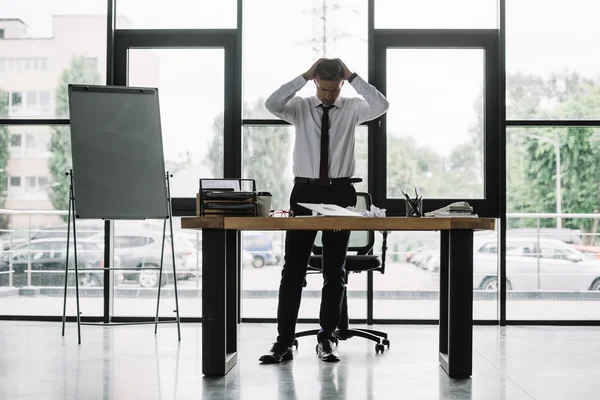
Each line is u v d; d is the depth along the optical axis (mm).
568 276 5074
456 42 5020
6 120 5102
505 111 4984
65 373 3188
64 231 5117
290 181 5059
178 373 3184
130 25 5094
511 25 5031
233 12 5051
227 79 5035
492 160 5000
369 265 3881
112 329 4672
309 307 5070
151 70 5098
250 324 4922
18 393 2789
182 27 5074
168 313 5094
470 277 3109
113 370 3260
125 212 4297
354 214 2969
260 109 5051
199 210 3129
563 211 5047
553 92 5020
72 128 4285
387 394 2773
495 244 5062
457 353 3119
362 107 3463
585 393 2820
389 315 5059
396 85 5035
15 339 4203
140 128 4395
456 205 3129
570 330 4711
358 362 3480
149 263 5102
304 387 2889
